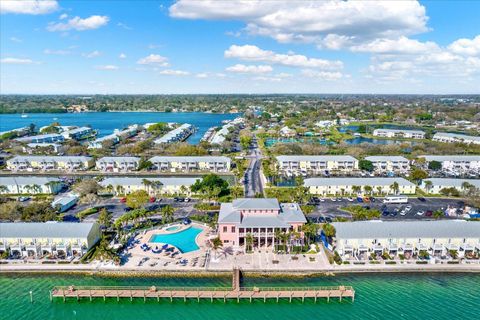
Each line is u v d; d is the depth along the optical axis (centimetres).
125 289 10431
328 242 12988
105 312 9800
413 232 12431
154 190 19088
